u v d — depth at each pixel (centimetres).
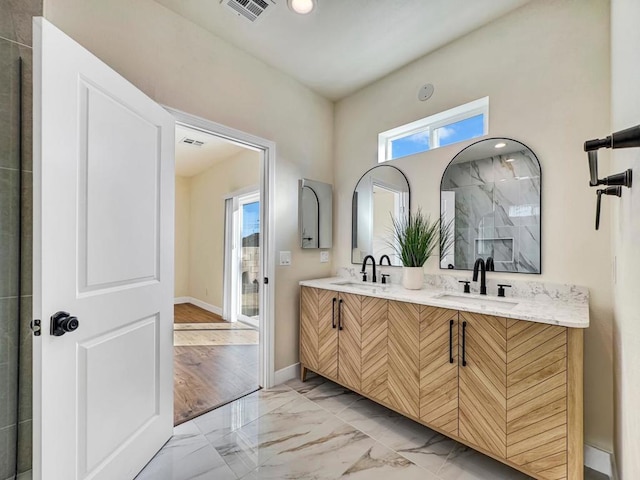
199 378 262
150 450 161
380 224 267
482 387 152
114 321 139
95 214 129
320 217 290
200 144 406
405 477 150
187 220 595
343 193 298
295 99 271
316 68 253
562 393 130
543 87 181
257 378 263
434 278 226
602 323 159
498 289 193
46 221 108
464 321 158
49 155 109
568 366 128
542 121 182
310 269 282
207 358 309
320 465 158
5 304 133
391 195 259
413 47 227
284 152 261
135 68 176
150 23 182
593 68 165
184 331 409
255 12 192
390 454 167
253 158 420
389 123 262
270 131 249
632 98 85
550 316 137
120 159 143
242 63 230
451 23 203
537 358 136
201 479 149
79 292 122
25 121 138
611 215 155
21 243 137
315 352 245
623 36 102
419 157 241
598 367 160
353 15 195
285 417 203
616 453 142
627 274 97
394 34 213
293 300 267
